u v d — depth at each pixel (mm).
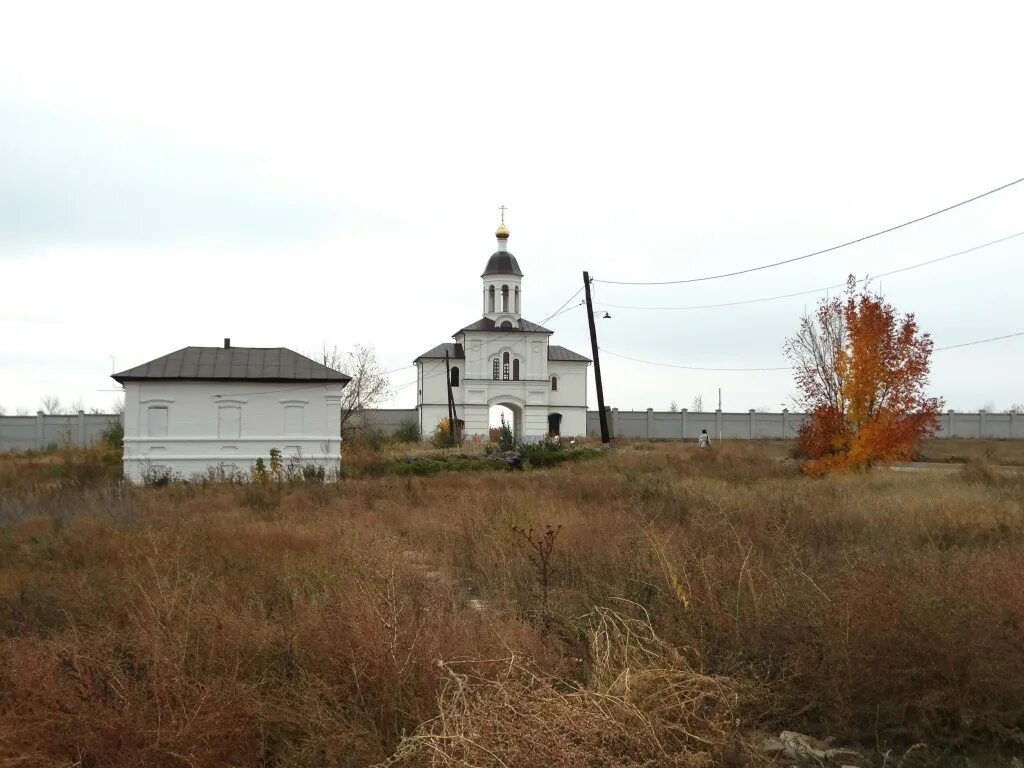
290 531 13562
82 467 33312
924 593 6074
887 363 25234
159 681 5207
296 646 6191
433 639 5848
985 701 5426
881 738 5473
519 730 4168
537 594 8234
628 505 16609
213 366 36625
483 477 28625
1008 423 73500
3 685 5266
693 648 6121
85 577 8430
